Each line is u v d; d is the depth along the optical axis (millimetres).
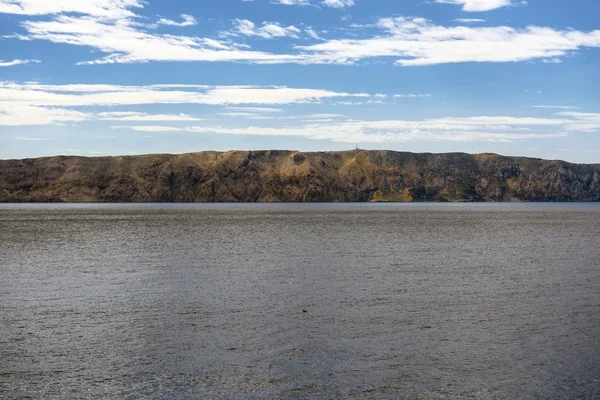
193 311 33969
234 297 38375
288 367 23766
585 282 44750
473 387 21797
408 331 29156
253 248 73375
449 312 33531
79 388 21609
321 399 20703
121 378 22578
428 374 23031
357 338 27828
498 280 45844
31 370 23453
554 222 146250
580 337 28047
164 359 24750
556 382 22281
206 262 58250
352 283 44250
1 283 44875
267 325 30422
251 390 21438
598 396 21047
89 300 37562
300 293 39844
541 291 40656
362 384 22000
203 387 21703
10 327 30219
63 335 28594
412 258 61781
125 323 31016
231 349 26094
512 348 26281
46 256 64562
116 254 66500
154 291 40875
